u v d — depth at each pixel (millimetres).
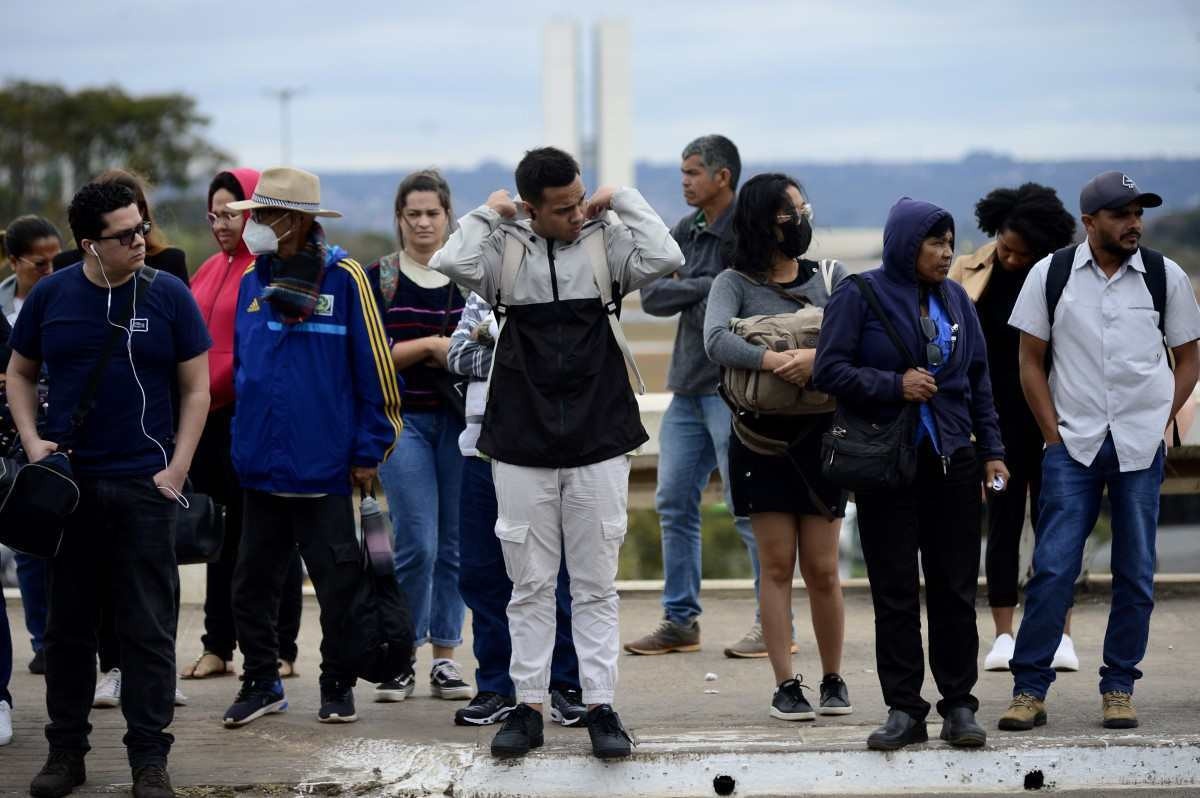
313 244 7781
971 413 7363
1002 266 8875
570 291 7000
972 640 7137
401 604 7895
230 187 8805
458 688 8734
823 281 7961
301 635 10867
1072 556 7535
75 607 6914
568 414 6914
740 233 7848
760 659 9680
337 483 7738
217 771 7180
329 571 7773
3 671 7844
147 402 6867
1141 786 7031
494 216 7086
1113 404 7473
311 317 7730
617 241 7051
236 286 8820
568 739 7484
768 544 7836
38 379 7215
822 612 7945
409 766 7199
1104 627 10555
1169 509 44031
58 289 6816
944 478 7086
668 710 8297
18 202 81625
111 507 6789
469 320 8062
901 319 7020
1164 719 7684
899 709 7102
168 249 8672
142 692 6805
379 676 7887
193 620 11242
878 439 6930
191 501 7508
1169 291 7512
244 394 7762
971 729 7016
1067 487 7582
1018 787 7016
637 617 11359
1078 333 7547
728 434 9375
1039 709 7523
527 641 7117
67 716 6945
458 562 8836
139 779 6727
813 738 7297
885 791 6992
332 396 7730
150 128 84625
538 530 7012
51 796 6820
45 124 82625
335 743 7621
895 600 7113
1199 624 10594
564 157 6820
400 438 8656
